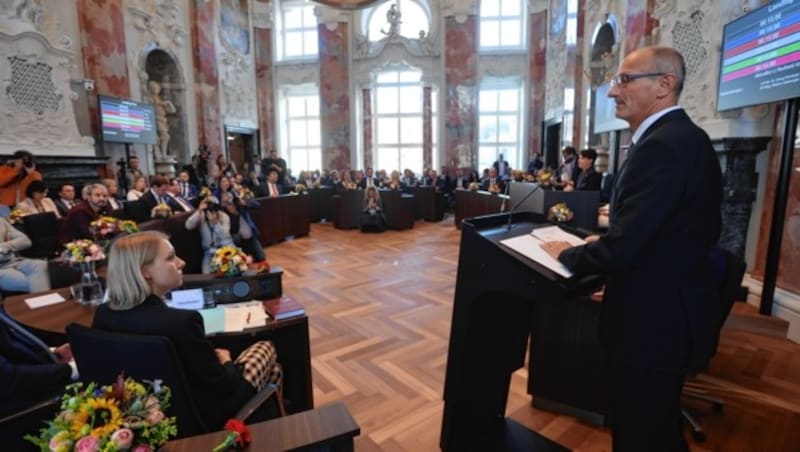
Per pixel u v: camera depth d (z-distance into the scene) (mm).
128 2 7344
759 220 3475
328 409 1090
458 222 8172
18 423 1178
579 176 5102
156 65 8555
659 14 4645
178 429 1155
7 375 1185
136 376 1140
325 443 977
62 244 3592
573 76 8133
